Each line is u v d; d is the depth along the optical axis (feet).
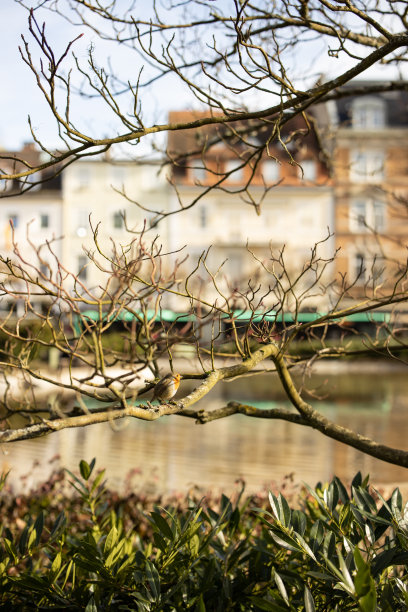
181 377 11.23
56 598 9.81
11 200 149.07
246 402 59.72
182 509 18.06
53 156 10.56
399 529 9.60
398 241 21.67
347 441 11.75
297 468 32.65
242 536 13.85
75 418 8.35
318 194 142.82
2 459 33.86
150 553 11.37
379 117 132.87
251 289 13.39
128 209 148.25
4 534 13.10
